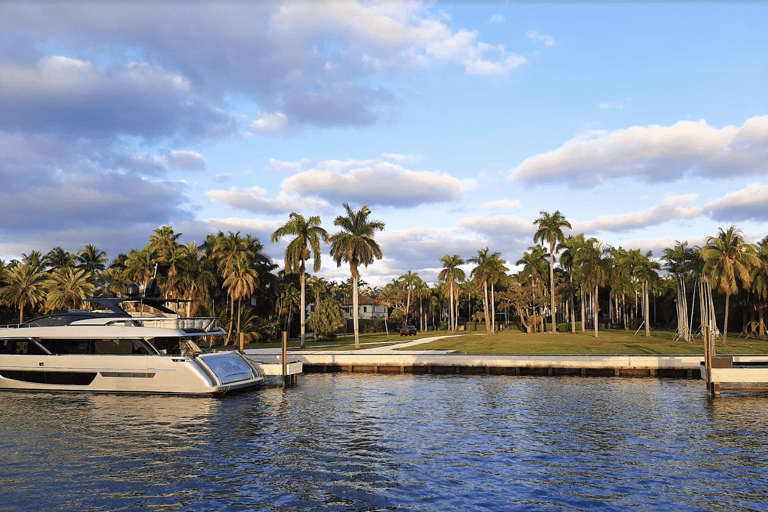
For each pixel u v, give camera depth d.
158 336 26.61
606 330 91.94
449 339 65.69
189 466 14.64
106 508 11.66
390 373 36.12
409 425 19.39
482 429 18.67
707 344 25.70
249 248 84.75
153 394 26.52
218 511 11.48
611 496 12.20
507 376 33.66
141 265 64.31
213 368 26.84
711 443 16.62
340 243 52.94
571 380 31.52
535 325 88.94
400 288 121.62
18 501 12.07
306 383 31.11
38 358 28.08
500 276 87.69
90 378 27.33
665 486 12.82
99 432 18.75
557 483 13.05
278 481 13.34
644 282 71.75
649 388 28.08
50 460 15.27
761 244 70.81
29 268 64.12
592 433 17.98
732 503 11.78
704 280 64.38
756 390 26.95
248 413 21.95
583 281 69.50
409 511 11.39
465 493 12.43
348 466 14.50
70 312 29.61
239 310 66.69
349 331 110.38
